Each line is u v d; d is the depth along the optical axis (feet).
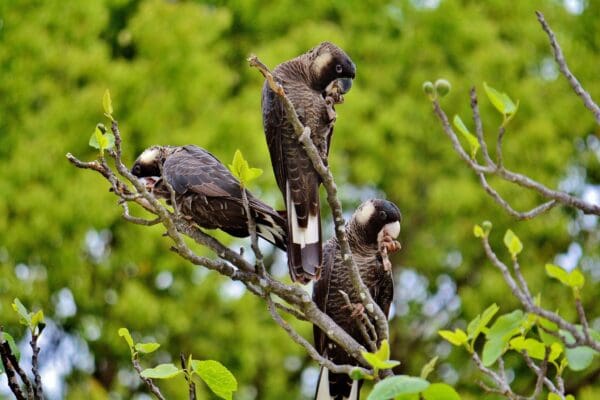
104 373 48.88
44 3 46.70
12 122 45.21
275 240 24.75
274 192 46.65
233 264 22.36
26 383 20.24
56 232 44.06
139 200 21.59
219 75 47.14
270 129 25.22
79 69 45.52
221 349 47.14
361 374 17.19
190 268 46.06
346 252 22.03
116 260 45.52
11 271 44.78
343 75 26.27
